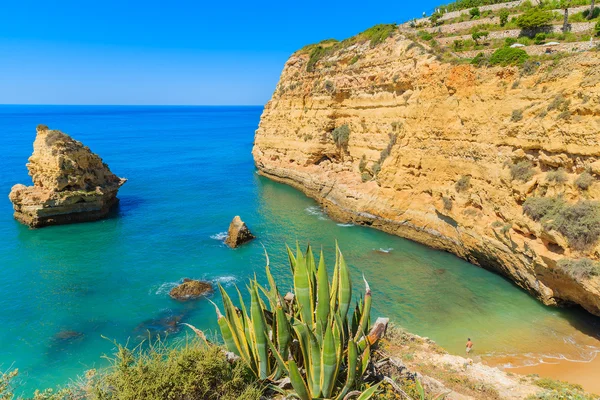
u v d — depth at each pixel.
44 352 20.14
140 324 22.78
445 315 23.28
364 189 41.69
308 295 9.81
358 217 40.50
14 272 29.41
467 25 48.75
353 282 27.77
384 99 42.59
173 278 28.36
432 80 34.81
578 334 20.88
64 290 26.62
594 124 21.19
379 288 26.80
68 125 193.38
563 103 23.48
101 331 22.03
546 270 22.78
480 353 19.45
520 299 24.78
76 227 39.94
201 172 69.62
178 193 54.00
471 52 39.34
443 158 33.16
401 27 52.25
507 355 19.25
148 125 198.88
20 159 78.75
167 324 22.80
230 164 78.31
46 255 32.69
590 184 21.06
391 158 38.66
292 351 10.19
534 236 23.69
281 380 10.07
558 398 14.12
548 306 23.62
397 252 33.25
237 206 47.69
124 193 53.56
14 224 40.53
